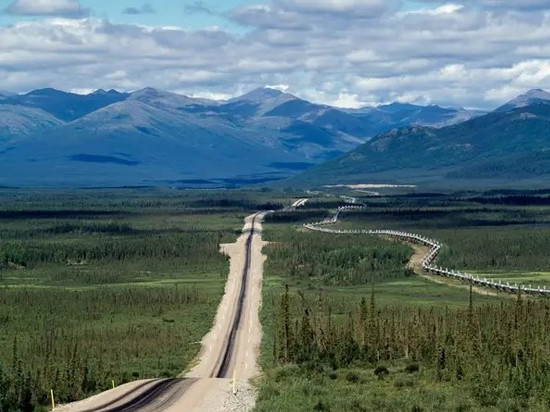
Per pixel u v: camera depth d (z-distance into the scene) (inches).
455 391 3811.5
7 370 5152.6
